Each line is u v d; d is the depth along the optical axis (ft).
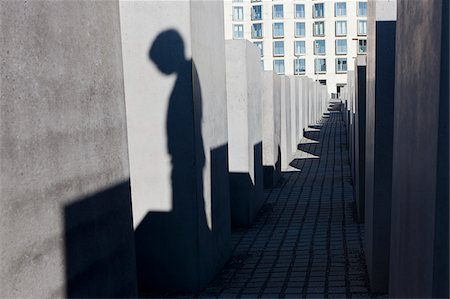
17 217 7.02
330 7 158.40
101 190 9.61
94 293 9.25
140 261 17.12
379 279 15.75
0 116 6.70
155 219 16.96
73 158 8.56
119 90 10.62
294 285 17.25
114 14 10.44
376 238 15.62
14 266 6.94
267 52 164.55
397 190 11.12
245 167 25.91
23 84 7.21
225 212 20.80
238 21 165.99
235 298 16.28
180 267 16.94
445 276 7.12
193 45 16.56
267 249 22.17
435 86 7.29
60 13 8.25
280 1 161.99
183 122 16.51
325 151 55.01
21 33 7.20
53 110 7.98
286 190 35.63
